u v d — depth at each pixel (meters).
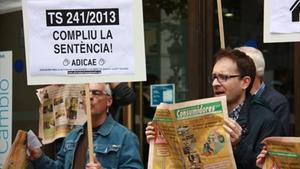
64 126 5.72
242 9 6.09
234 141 3.30
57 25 3.62
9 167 3.77
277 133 3.54
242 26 6.09
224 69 3.54
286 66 5.91
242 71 3.54
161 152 3.46
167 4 6.34
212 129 3.32
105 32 3.60
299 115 5.76
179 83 6.30
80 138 4.06
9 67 5.32
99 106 3.94
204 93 6.04
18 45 6.80
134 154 3.91
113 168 3.88
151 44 6.42
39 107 6.11
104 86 3.97
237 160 3.42
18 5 5.35
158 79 6.39
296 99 5.77
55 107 5.75
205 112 3.32
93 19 3.60
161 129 3.43
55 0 3.62
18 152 3.79
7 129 5.30
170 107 3.35
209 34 6.04
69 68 3.62
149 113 6.39
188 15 6.15
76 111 5.67
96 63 3.61
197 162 3.34
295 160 3.06
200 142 3.33
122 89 4.67
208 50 6.05
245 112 3.57
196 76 6.08
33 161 3.97
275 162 3.15
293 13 3.39
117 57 3.60
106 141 3.94
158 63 6.39
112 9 3.58
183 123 3.34
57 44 3.63
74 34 3.62
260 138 3.50
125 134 3.95
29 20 3.64
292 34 3.40
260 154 3.23
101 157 3.90
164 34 6.37
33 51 3.64
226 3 6.11
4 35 6.88
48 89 5.78
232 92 3.54
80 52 3.62
